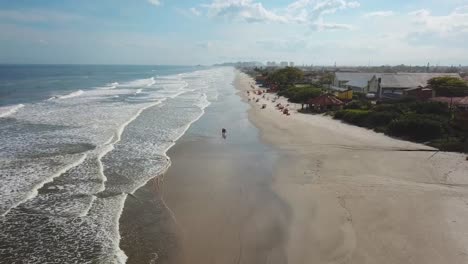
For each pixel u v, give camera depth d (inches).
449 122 1090.7
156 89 3105.3
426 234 498.3
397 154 897.5
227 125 1349.7
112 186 702.5
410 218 545.3
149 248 484.4
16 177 725.9
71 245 489.4
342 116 1428.4
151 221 561.9
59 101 2022.6
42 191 662.5
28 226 537.0
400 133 1084.5
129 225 547.5
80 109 1685.5
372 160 846.5
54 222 550.9
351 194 641.6
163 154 931.3
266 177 754.2
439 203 596.1
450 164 805.2
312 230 521.3
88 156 885.2
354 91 2267.5
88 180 722.8
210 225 549.6
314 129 1232.8
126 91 2800.2
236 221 561.3
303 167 809.5
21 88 2940.5
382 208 581.0
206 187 704.4
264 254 465.4
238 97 2445.9
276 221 556.7
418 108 1341.0
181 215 583.5
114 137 1099.3
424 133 1034.7
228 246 488.1
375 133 1154.7
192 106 1900.8
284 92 2529.5
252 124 1365.7
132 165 836.0
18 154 889.5
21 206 600.1
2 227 531.8
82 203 618.5
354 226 525.7
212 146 1022.4
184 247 486.3
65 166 798.5
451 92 1742.1
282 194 658.8
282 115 1583.4
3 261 451.2
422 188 662.5
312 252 464.8
